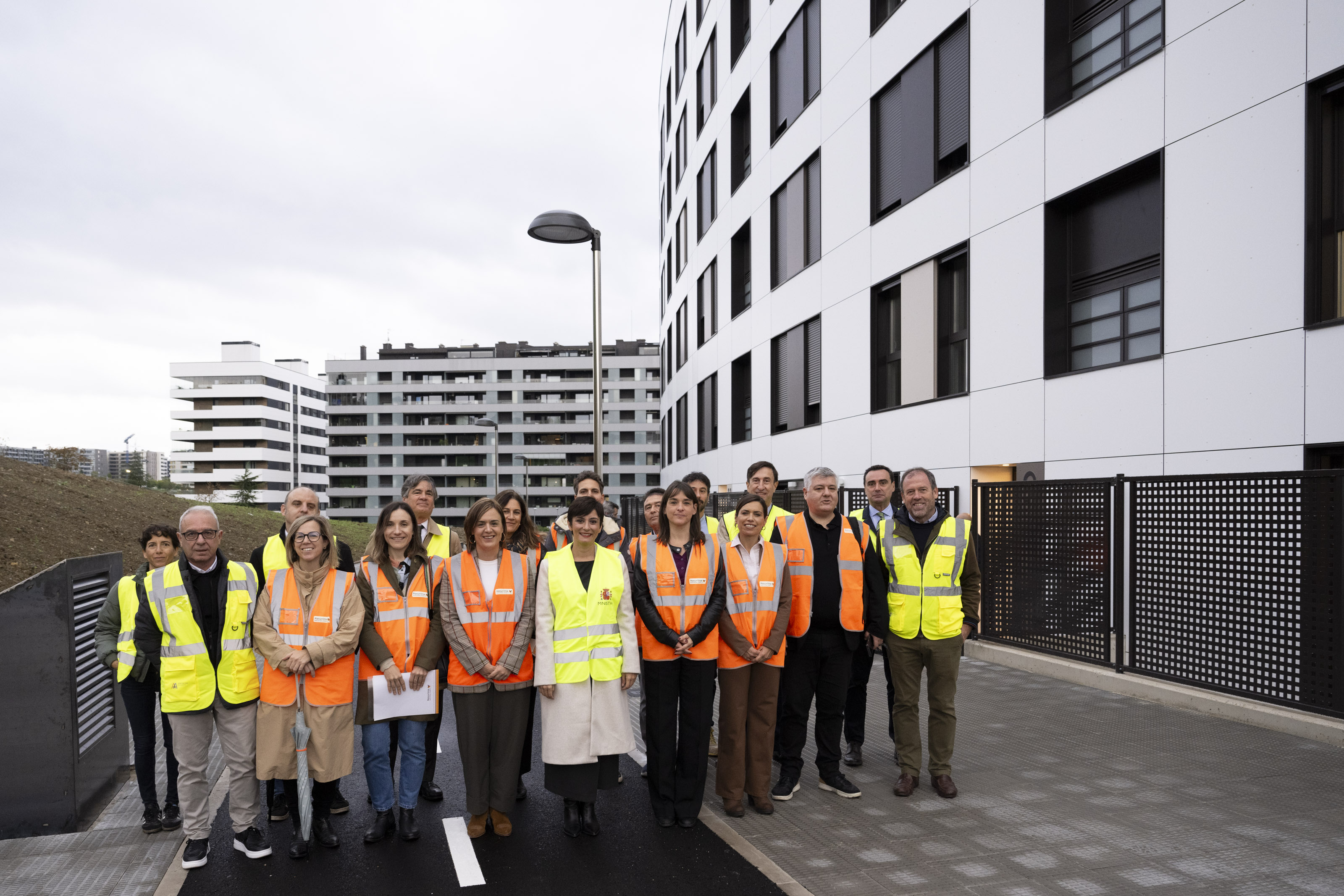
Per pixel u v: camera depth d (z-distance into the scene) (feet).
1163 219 27.30
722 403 74.64
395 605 16.06
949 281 39.78
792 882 13.26
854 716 19.67
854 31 47.24
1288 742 19.67
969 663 30.81
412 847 15.38
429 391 343.87
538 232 40.16
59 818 16.39
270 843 15.72
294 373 418.31
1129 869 13.33
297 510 18.34
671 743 16.38
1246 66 24.49
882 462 44.47
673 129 102.22
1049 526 28.73
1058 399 31.71
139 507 66.69
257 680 15.33
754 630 16.46
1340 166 22.68
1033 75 33.22
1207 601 22.61
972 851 14.28
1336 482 19.39
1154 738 20.30
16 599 16.39
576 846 15.26
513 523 17.51
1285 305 23.32
